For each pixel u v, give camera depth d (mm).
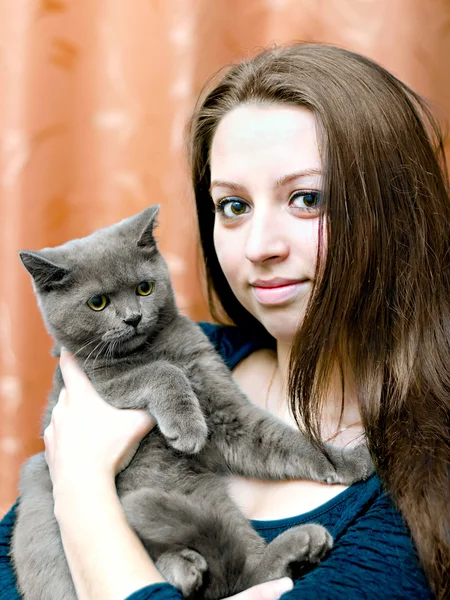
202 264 1554
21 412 2107
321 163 1066
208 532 1089
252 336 1491
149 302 1359
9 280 2082
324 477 1130
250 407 1269
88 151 2084
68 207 2096
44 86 2037
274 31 1957
